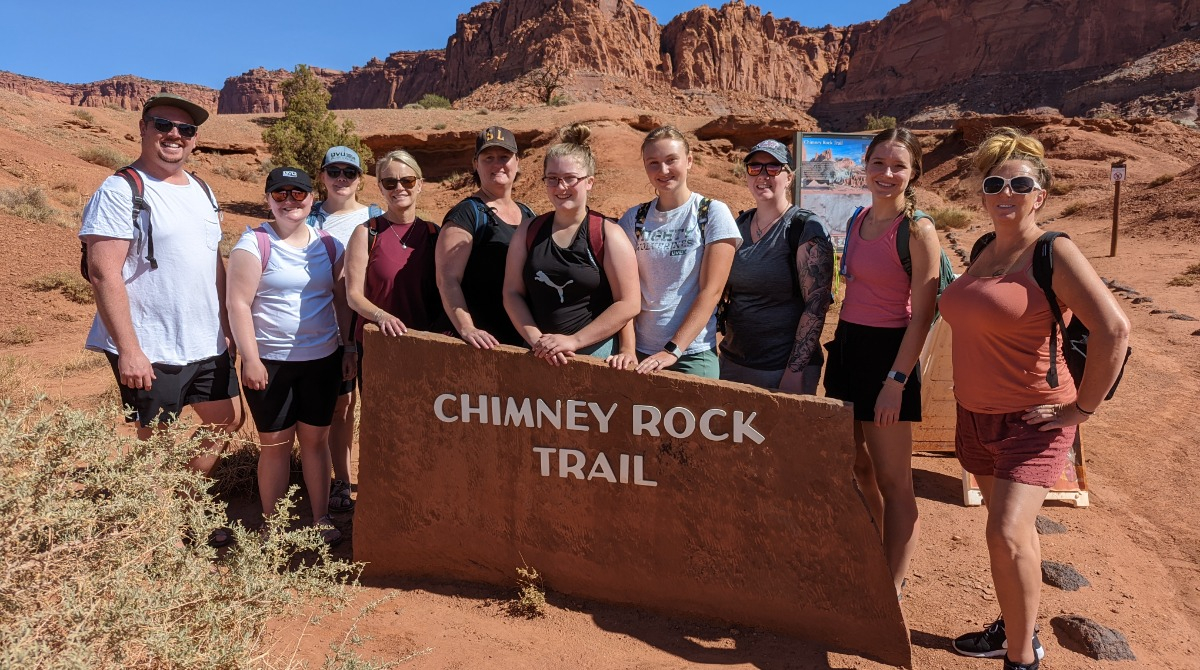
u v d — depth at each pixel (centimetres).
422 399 362
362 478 375
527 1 17575
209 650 244
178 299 381
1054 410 291
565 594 362
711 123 5644
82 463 269
